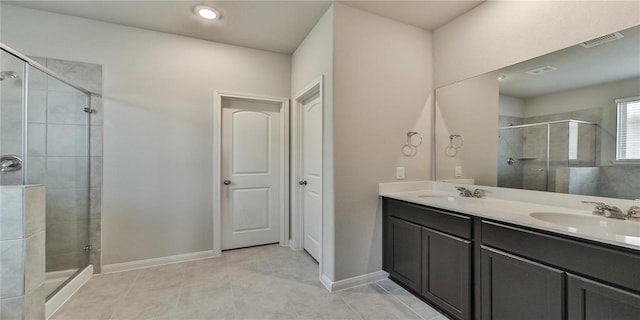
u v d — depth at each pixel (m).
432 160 2.65
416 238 2.05
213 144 2.93
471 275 1.66
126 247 2.59
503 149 2.05
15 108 1.90
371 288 2.23
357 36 2.28
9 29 2.23
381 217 2.40
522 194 1.94
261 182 3.29
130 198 2.61
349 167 2.24
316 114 2.80
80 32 2.44
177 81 2.78
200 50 2.87
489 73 2.14
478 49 2.23
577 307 1.19
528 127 1.90
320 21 2.43
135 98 2.62
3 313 1.45
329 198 2.23
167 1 2.20
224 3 2.21
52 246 2.19
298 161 3.16
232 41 2.92
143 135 2.65
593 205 1.58
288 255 2.98
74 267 2.33
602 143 1.55
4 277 1.46
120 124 2.57
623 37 1.46
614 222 1.37
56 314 1.84
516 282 1.42
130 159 2.60
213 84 2.92
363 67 2.30
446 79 2.52
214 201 2.93
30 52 2.29
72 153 2.34
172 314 1.86
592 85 1.58
